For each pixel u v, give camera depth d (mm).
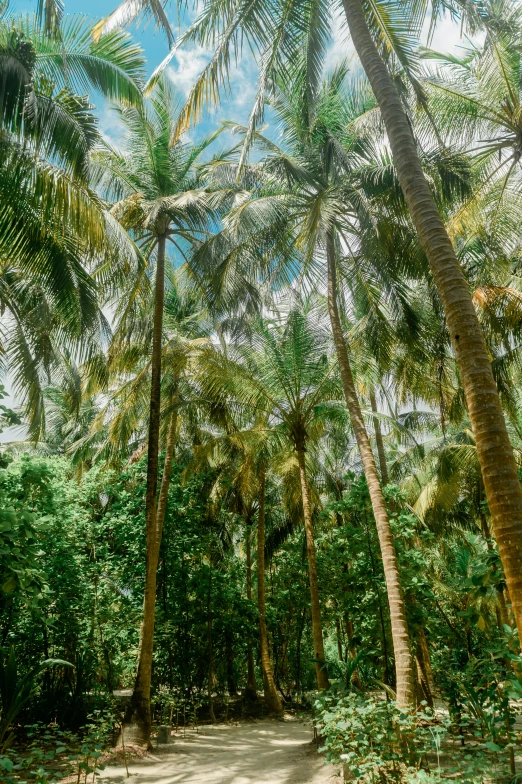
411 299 12000
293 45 7453
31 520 5793
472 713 6766
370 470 8828
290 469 15641
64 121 6832
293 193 10625
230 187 11875
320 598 13711
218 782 7898
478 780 4723
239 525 20844
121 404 16266
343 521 18469
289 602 17422
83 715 10859
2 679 7426
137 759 9242
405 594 10875
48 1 6820
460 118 10070
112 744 9875
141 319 14320
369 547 11156
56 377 13125
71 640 12109
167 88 12695
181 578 14391
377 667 11438
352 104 10742
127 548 13906
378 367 12648
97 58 8664
